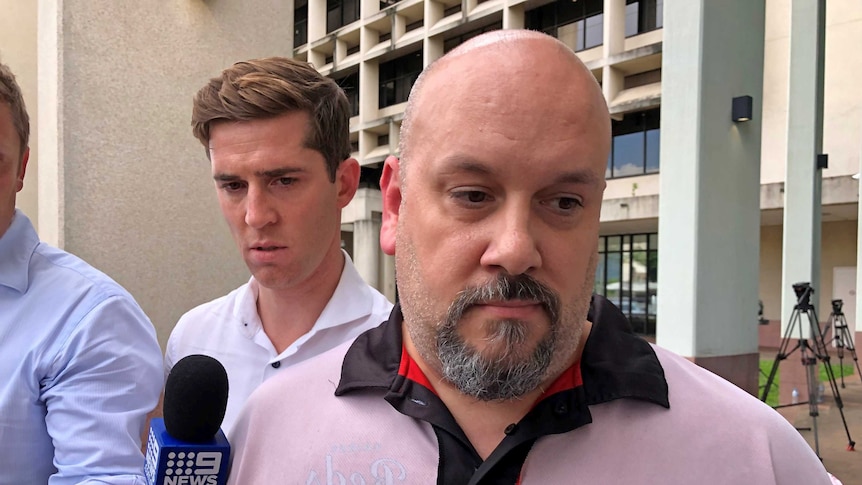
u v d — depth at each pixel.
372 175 27.64
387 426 1.07
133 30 3.65
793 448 0.99
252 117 1.56
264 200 1.60
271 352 1.79
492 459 0.97
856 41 15.09
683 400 1.01
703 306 4.66
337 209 1.79
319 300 1.79
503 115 0.90
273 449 1.14
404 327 1.17
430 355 1.01
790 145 8.37
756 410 1.02
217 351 1.85
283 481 1.09
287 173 1.60
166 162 3.78
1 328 1.45
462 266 0.92
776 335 15.78
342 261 1.88
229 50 4.06
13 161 1.51
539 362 0.92
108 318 1.47
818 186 8.29
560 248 0.92
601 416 1.00
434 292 0.95
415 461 1.02
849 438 5.44
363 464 1.05
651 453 0.97
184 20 3.85
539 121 0.90
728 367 4.80
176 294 3.80
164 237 3.76
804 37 8.11
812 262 8.21
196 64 3.91
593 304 1.15
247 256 1.67
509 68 0.92
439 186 0.95
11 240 1.52
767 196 14.25
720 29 4.75
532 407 1.01
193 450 1.08
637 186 18.23
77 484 1.31
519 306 0.91
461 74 0.94
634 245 19.91
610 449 0.97
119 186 3.60
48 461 1.45
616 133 19.06
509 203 0.91
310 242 1.66
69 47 3.43
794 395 7.46
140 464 1.43
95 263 3.50
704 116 4.64
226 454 1.10
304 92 1.59
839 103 15.30
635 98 18.08
